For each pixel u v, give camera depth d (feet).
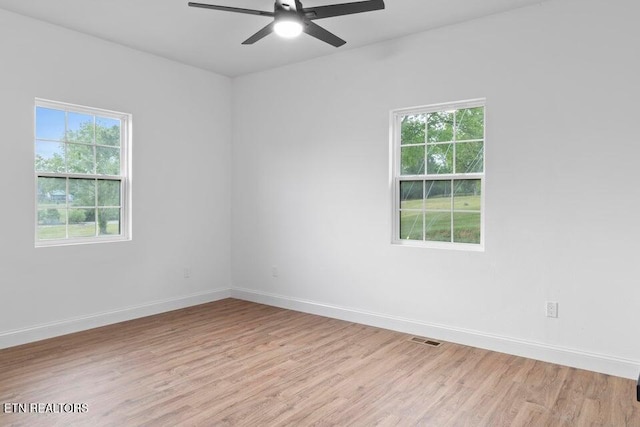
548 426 8.16
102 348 12.21
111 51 14.44
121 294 14.96
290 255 16.87
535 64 11.52
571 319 11.10
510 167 11.94
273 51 15.28
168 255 16.40
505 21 11.97
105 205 14.74
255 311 16.49
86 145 14.23
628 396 9.37
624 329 10.45
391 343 12.81
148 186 15.70
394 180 14.37
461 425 8.17
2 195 12.13
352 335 13.57
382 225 14.40
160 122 16.02
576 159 11.00
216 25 13.06
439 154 13.60
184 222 16.94
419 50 13.51
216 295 18.25
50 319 13.14
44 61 12.86
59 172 13.53
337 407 8.84
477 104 12.76
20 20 12.36
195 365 11.02
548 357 11.37
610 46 10.53
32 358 11.38
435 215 13.64
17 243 12.44
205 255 17.76
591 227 10.84
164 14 12.32
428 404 9.00
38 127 13.09
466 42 12.62
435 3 11.48
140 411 8.60
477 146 12.89
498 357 11.69
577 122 10.98
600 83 10.66
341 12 9.99
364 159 14.79
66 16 12.48
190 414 8.50
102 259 14.42
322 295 15.96
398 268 14.06
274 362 11.27
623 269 10.46
